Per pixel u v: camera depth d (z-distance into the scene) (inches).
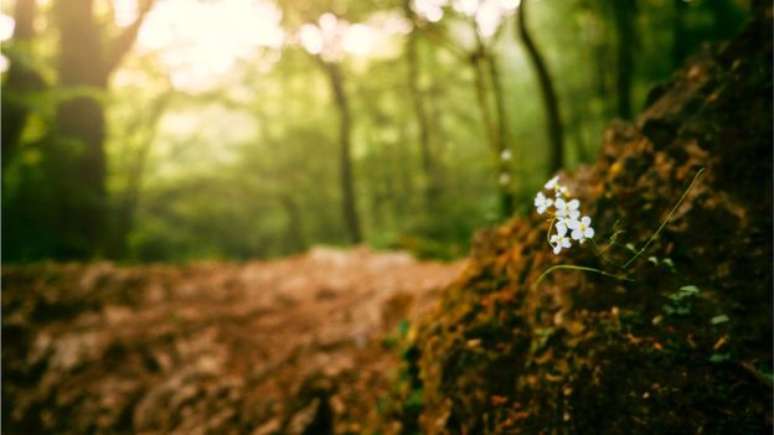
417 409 127.6
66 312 230.1
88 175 398.3
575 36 600.1
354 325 191.3
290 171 856.9
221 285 257.1
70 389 190.7
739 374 96.3
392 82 753.6
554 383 107.0
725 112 120.8
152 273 263.7
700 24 430.6
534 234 128.2
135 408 178.9
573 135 577.9
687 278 109.4
